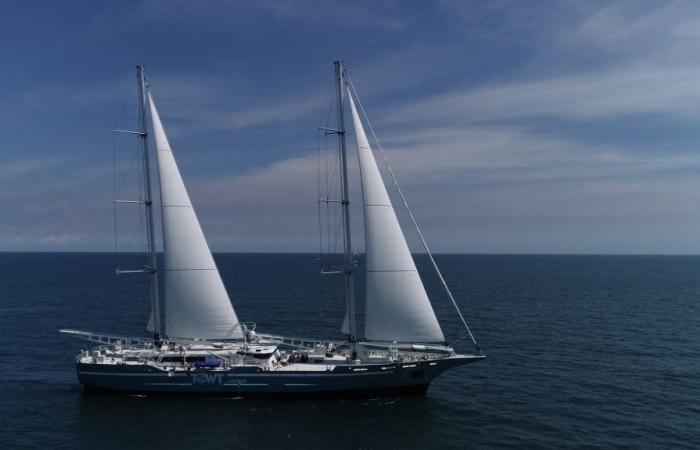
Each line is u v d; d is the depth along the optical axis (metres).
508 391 38.88
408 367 35.62
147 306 86.62
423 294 35.50
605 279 158.88
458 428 31.44
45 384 39.69
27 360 48.16
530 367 46.09
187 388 35.66
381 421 32.28
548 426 31.91
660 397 37.59
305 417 32.66
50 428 30.94
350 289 36.66
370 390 36.00
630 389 39.53
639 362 48.03
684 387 40.06
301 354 37.94
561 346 55.12
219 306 37.34
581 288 125.38
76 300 95.00
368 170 35.34
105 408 34.03
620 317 76.31
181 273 36.69
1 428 30.97
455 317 75.31
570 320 73.19
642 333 63.16
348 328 37.03
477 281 147.62
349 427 31.28
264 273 176.50
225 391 35.53
